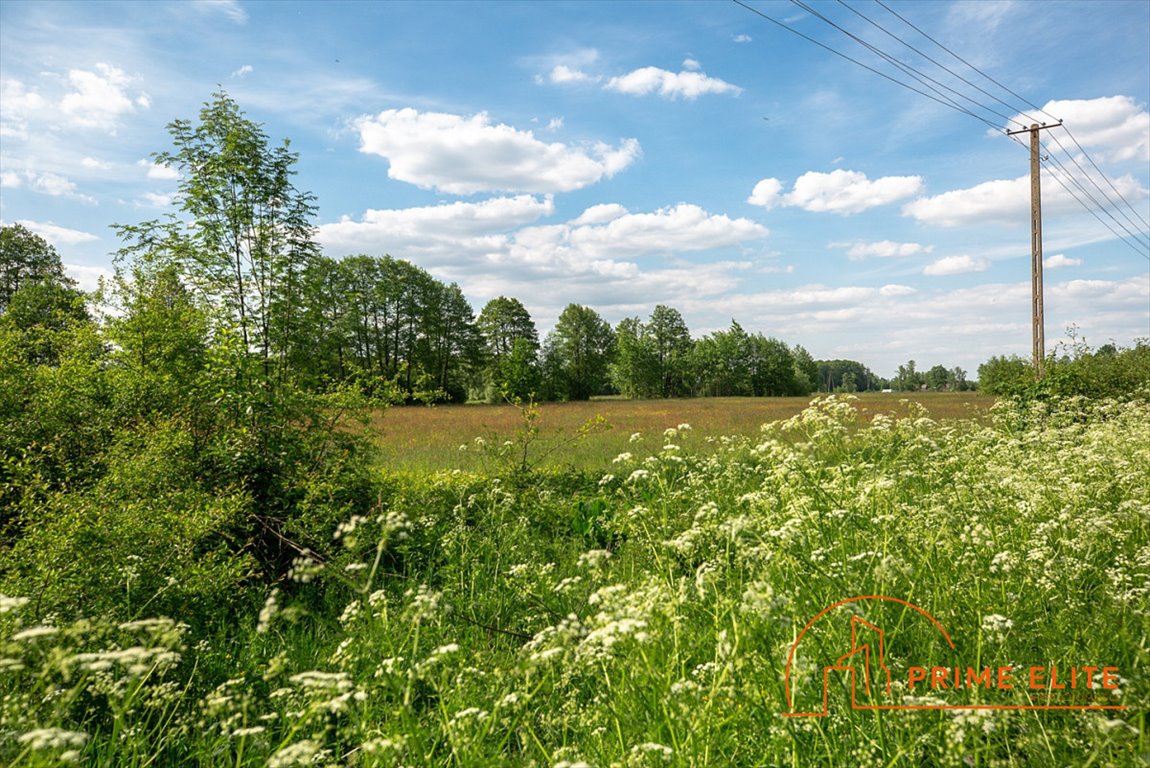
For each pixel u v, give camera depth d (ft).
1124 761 9.04
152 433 23.45
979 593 13.42
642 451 51.93
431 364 256.73
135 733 11.90
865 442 28.35
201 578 17.80
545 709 12.71
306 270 31.96
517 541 24.91
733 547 16.63
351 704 12.46
